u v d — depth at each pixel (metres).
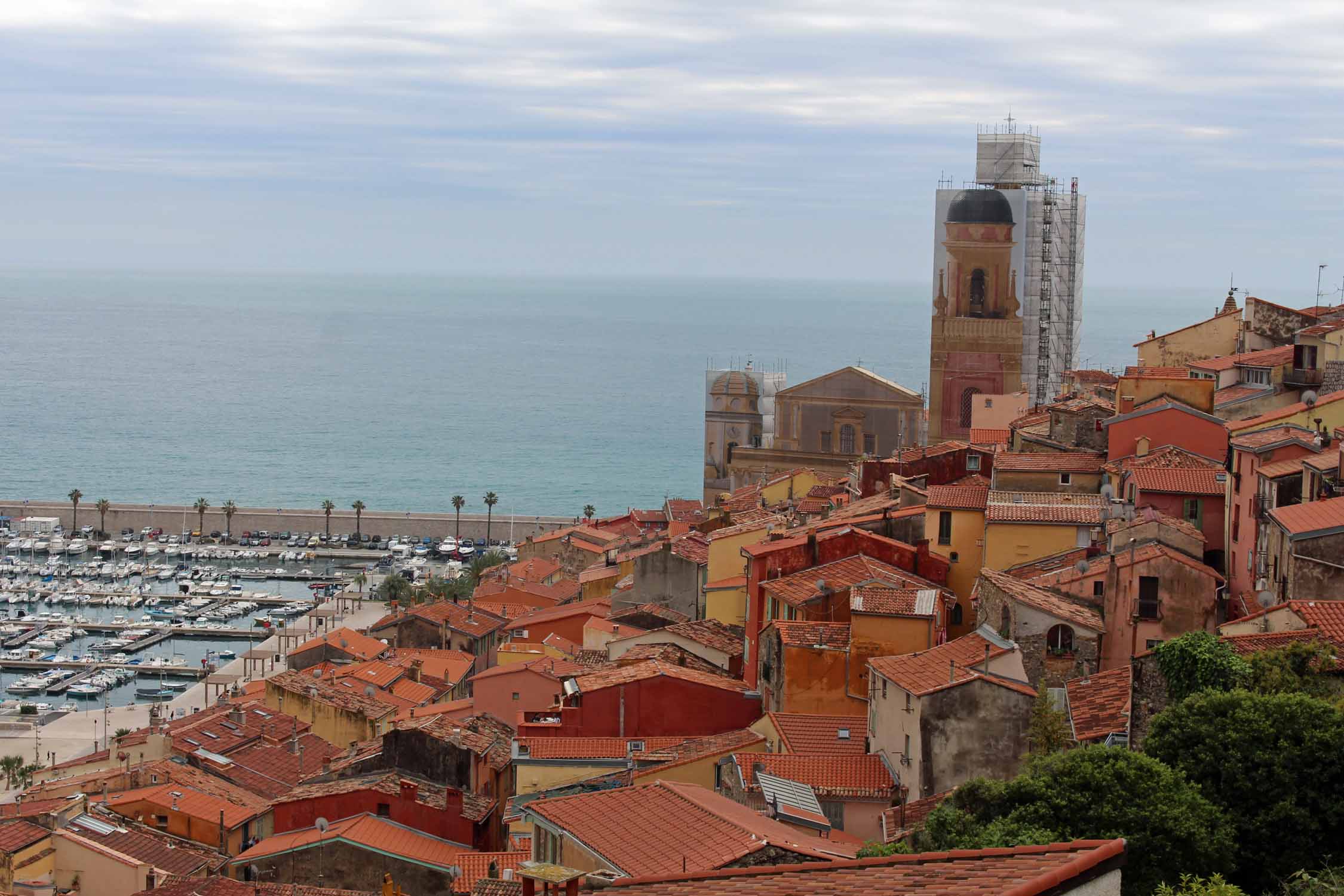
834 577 109.62
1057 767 64.12
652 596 153.50
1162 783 61.66
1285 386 136.12
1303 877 58.03
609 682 104.44
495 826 108.94
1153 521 99.06
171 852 114.06
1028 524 105.69
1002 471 120.19
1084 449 135.38
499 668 130.12
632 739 100.94
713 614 135.00
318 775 118.75
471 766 111.50
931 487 124.25
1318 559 83.94
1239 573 100.94
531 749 99.88
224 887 93.81
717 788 84.12
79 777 145.25
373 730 155.38
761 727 94.12
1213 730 64.81
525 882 45.06
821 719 91.62
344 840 99.75
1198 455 118.06
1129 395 128.88
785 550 114.00
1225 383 147.38
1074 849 37.47
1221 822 60.94
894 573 110.69
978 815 64.56
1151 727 68.12
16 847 107.81
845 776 82.25
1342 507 86.50
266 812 125.94
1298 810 61.41
